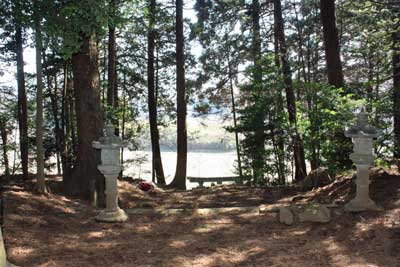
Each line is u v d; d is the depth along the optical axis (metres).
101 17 6.76
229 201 10.42
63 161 13.83
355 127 7.28
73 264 5.36
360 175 7.21
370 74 13.72
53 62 13.61
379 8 9.92
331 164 9.73
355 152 7.25
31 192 8.46
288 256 5.59
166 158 30.61
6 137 16.81
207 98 20.91
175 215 8.21
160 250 6.02
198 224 7.50
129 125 20.91
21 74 13.13
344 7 13.70
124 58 18.75
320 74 18.62
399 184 7.88
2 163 17.59
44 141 15.67
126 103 20.42
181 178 15.03
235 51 17.47
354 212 7.12
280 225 7.16
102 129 9.60
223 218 7.88
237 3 16.45
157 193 11.91
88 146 9.39
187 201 10.61
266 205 8.82
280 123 12.09
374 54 12.04
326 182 10.12
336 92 9.41
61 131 15.31
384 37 9.93
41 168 8.59
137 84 19.78
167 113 20.97
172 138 26.56
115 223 7.52
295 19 18.53
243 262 5.44
